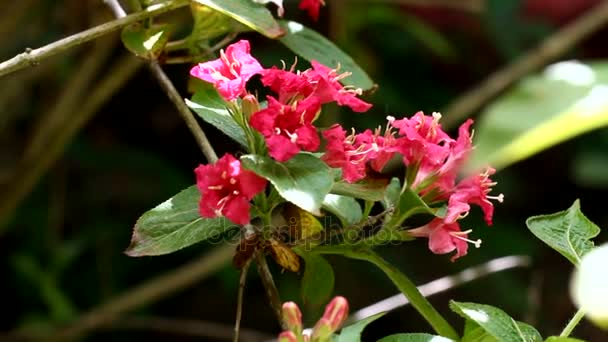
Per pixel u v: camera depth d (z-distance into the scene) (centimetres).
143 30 107
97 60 149
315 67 99
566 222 102
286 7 188
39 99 190
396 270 101
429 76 223
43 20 173
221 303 212
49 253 182
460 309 98
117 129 217
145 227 100
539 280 139
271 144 96
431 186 101
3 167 194
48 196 193
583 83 83
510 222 221
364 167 100
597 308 83
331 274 103
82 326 160
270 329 210
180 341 207
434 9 218
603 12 168
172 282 158
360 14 177
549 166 233
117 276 198
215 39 121
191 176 217
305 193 96
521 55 184
